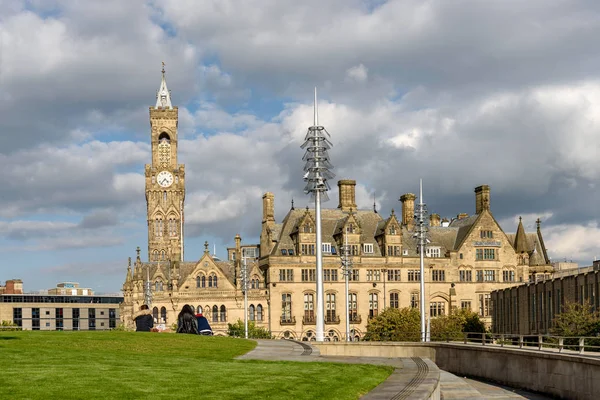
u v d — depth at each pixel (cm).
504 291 13575
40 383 3178
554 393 5703
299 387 3438
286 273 15412
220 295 15200
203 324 7062
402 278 15875
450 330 12669
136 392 3083
